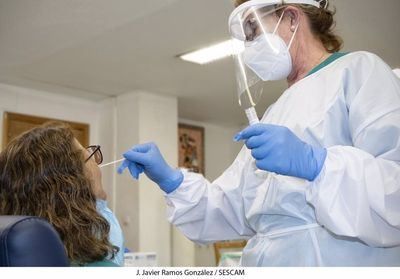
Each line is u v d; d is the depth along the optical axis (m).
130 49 3.40
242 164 1.45
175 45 3.34
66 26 3.06
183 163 5.62
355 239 1.11
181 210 1.53
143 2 2.77
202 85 4.39
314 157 1.04
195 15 2.85
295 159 1.01
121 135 4.62
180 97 4.82
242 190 1.41
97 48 3.36
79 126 4.65
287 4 1.31
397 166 1.03
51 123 1.21
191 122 5.90
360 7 2.79
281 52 1.28
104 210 1.24
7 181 1.07
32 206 1.05
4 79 4.00
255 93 1.34
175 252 4.74
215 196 1.52
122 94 4.66
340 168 1.01
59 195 1.06
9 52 3.42
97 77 4.05
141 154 1.46
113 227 1.22
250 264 1.32
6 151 1.10
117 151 4.63
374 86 1.12
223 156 6.30
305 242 1.18
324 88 1.23
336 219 1.00
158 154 1.50
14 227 0.74
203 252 5.54
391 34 3.17
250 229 1.48
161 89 4.50
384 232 1.04
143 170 1.51
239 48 1.38
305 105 1.25
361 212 0.99
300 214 1.19
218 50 3.45
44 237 0.76
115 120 4.70
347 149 1.05
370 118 1.08
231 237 1.57
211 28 3.04
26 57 3.46
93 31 3.07
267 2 1.31
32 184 1.06
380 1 2.77
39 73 3.88
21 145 1.10
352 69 1.20
